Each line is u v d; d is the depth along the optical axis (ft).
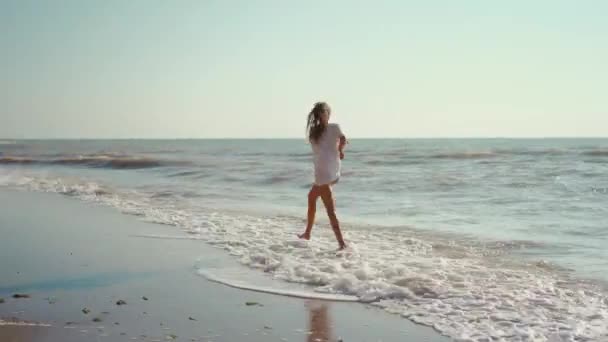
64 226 30.55
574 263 20.95
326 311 15.11
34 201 43.65
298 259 21.53
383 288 16.88
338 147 23.91
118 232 28.48
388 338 12.96
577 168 68.13
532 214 34.42
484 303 15.60
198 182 61.41
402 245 24.82
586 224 30.17
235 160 104.58
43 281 18.20
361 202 42.04
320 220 32.91
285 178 60.03
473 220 32.60
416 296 16.37
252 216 34.81
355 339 12.90
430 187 50.98
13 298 16.12
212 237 26.89
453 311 14.92
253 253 22.85
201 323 13.96
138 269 20.06
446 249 23.94
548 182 52.95
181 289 17.34
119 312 14.82
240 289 17.42
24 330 13.24
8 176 71.20
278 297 16.53
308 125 24.13
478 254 22.88
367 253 22.86
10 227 30.25
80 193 49.67
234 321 14.15
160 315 14.58
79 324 13.74
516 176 59.21
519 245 24.70
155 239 26.43
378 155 115.65
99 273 19.39
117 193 50.11
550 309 15.07
